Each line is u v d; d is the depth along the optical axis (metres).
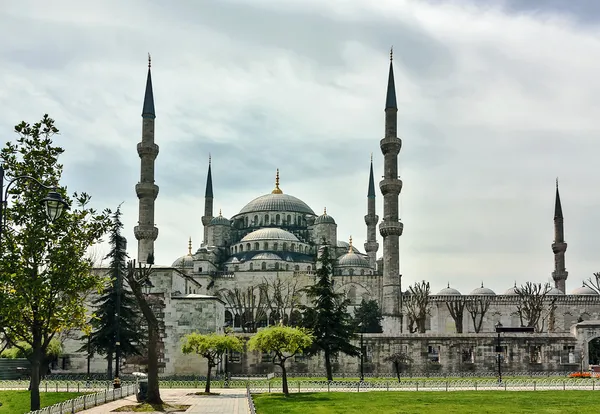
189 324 81.19
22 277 32.62
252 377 83.19
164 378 78.19
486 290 162.12
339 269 154.00
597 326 92.81
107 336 72.25
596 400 48.81
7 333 36.09
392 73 119.31
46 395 51.41
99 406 44.44
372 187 174.25
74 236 34.72
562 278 155.62
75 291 35.09
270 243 160.88
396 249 114.44
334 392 57.59
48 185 33.59
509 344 93.00
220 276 149.38
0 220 25.41
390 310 112.50
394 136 116.12
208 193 181.38
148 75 119.00
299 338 55.94
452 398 50.75
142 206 114.44
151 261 50.34
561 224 157.12
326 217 170.75
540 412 40.91
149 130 116.38
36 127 34.25
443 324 139.75
